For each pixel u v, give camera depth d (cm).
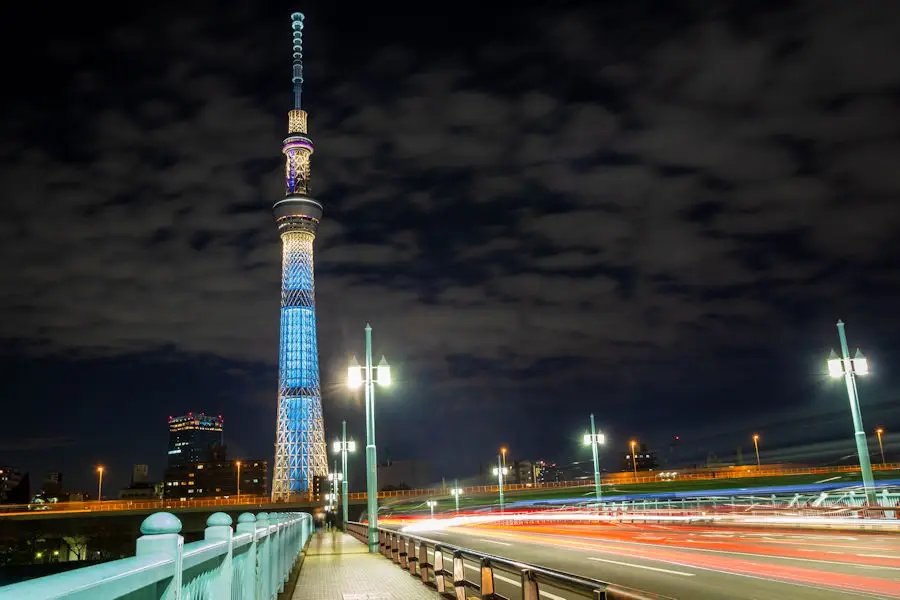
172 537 402
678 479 14662
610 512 6300
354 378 3353
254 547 946
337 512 8162
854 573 1798
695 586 1636
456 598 1381
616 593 597
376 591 1700
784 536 3244
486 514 9431
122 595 301
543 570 811
